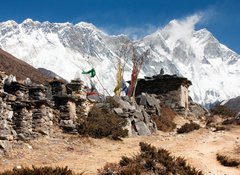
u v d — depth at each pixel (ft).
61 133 78.02
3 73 70.79
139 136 97.09
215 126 123.03
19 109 70.18
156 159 59.98
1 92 66.18
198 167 68.90
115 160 62.95
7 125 67.21
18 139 66.28
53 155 61.26
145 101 132.77
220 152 79.25
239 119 129.18
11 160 55.06
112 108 102.89
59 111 81.76
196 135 102.37
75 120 83.10
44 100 73.97
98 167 56.29
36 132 71.56
